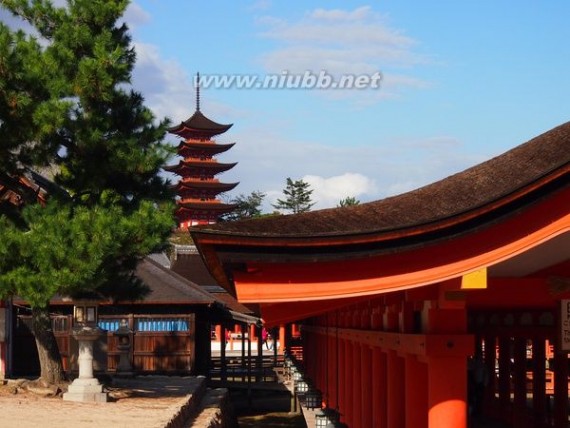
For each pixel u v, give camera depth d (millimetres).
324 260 9922
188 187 98000
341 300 11398
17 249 22484
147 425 20188
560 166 9250
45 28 24891
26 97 22578
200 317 44000
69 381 27500
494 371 25125
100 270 23406
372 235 9797
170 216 23891
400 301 13273
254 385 45688
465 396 11117
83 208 23266
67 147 25125
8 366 32375
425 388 12914
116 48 23922
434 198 11766
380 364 16906
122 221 22922
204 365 46812
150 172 25297
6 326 32312
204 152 100438
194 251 67500
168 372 41375
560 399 20375
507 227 9812
